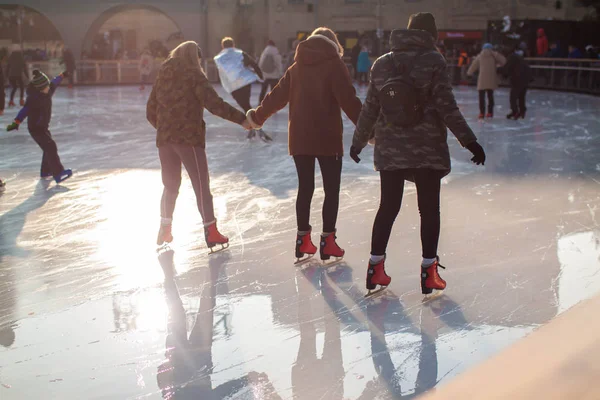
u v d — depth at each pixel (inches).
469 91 861.8
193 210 232.1
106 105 698.2
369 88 141.3
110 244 193.8
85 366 117.2
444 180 275.6
